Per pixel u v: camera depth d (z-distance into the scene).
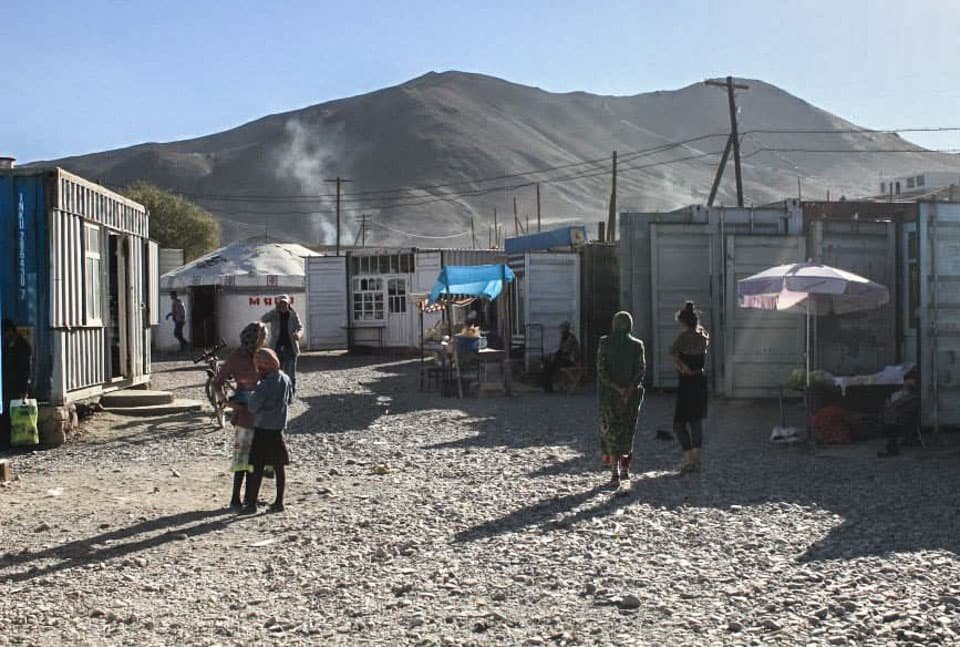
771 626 5.81
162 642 5.83
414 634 5.88
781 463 11.96
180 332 39.06
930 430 14.23
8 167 15.56
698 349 11.17
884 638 5.59
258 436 9.43
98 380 16.92
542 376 22.31
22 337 14.38
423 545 8.01
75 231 15.66
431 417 16.78
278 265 42.00
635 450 13.09
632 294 20.77
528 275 23.77
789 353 18.61
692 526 8.52
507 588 6.77
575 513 9.13
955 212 14.31
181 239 80.88
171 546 8.16
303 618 6.23
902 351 17.05
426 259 35.16
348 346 37.16
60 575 7.30
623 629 5.87
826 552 7.56
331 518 9.11
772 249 18.75
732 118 39.03
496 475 11.22
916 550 7.58
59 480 11.36
